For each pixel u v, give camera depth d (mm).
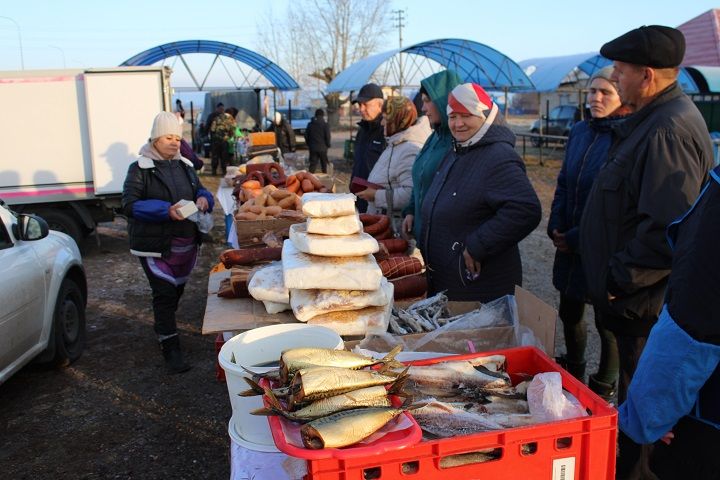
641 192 2342
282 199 4340
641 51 2387
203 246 9297
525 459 1465
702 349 1551
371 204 4770
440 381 1799
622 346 2615
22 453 3691
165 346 4707
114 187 8484
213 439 3811
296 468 1571
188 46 20188
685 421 1722
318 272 2256
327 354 1677
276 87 24109
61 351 4781
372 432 1389
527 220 2902
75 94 8242
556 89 20422
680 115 2338
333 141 31844
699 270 1562
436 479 1408
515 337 2314
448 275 3215
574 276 3514
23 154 8172
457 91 3100
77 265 5086
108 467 3525
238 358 1955
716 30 19688
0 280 3877
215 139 17438
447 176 3248
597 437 1497
